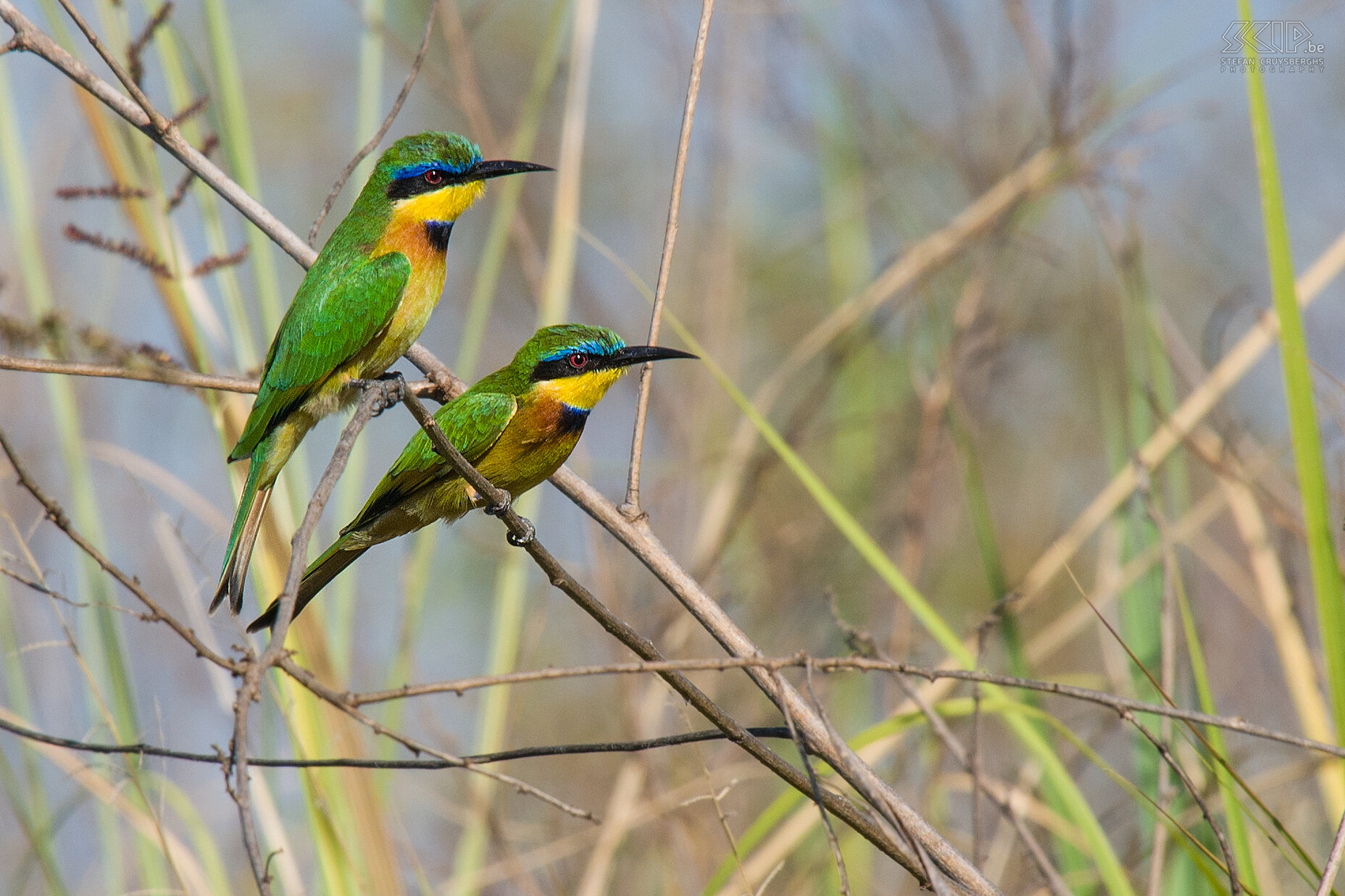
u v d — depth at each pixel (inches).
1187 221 697.6
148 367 301.9
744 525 593.3
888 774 485.1
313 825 343.3
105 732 385.1
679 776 493.7
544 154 734.5
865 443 591.8
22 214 418.3
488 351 687.7
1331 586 307.6
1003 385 666.2
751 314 731.4
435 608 609.0
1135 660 314.2
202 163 361.1
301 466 418.0
